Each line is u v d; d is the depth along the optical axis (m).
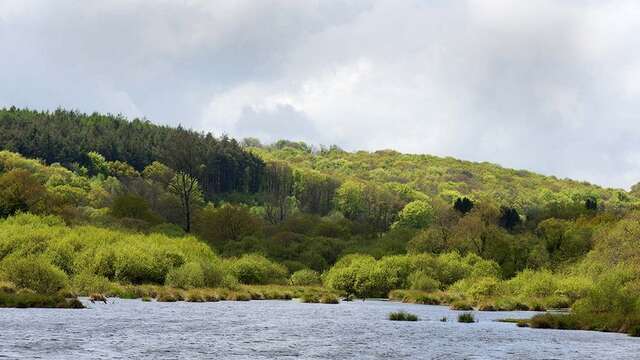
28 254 78.44
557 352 35.78
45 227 90.00
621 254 82.19
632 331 44.72
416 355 34.16
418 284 91.44
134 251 81.25
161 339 37.56
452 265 97.56
